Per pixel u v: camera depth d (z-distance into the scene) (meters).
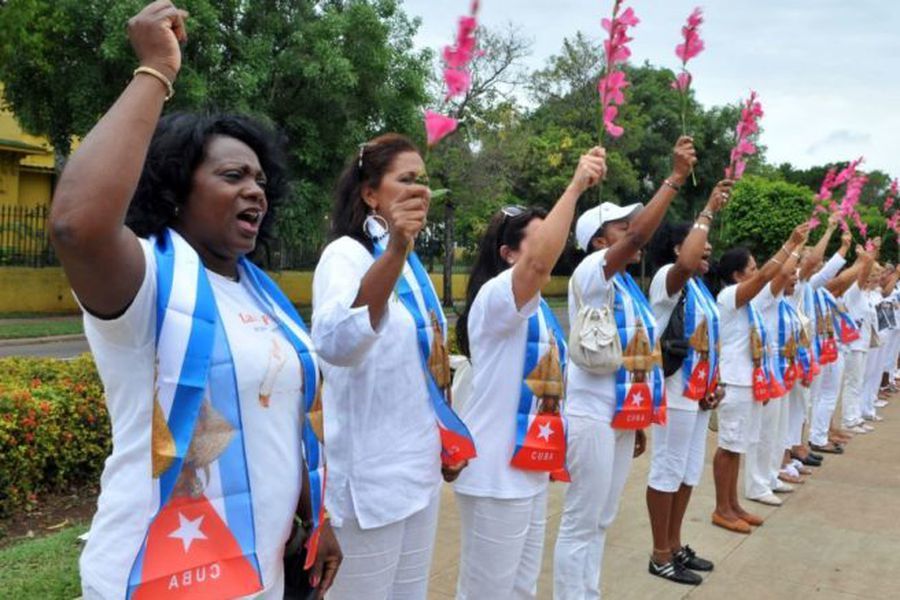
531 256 2.74
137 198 1.82
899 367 13.89
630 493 5.97
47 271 19.55
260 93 15.91
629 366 3.60
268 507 1.79
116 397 1.70
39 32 13.92
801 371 6.57
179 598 1.63
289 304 2.02
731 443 5.29
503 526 2.94
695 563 4.58
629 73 31.08
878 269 10.73
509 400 2.96
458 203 23.27
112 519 1.67
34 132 16.94
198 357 1.67
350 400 2.39
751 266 5.74
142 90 1.57
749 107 4.11
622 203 29.62
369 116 17.39
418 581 2.61
